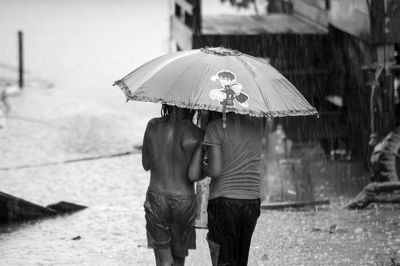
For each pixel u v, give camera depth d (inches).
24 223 657.6
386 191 713.0
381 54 805.2
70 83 1443.2
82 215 682.2
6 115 1135.6
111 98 1311.5
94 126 1082.1
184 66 425.7
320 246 573.6
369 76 805.2
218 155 415.2
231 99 406.0
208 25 1026.7
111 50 1765.5
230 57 433.7
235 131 418.9
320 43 964.6
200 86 412.5
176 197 430.3
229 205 416.5
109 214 684.7
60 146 976.9
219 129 418.3
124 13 2245.3
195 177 427.5
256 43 959.0
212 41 951.0
